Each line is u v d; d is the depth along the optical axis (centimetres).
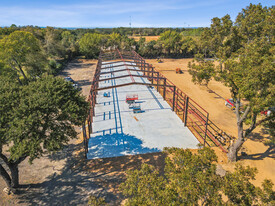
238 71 1330
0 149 1171
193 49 6656
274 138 1466
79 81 4053
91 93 2258
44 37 6044
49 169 1541
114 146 1798
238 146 1541
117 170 1505
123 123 2195
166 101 2844
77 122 1327
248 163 1595
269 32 1575
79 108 1318
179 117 2403
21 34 3250
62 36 9188
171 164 770
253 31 1738
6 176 1262
